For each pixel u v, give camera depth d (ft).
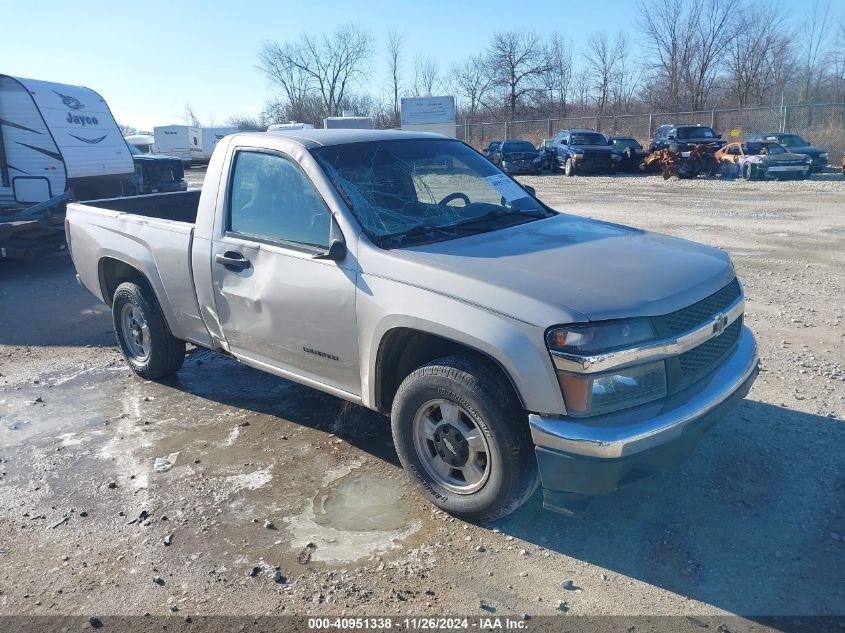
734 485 12.57
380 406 12.67
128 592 10.39
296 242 13.38
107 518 12.31
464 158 15.72
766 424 14.82
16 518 12.42
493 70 178.81
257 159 14.34
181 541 11.57
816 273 28.99
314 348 13.25
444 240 12.81
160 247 16.35
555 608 9.77
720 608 9.66
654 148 90.79
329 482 13.29
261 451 14.61
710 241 37.22
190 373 19.36
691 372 11.00
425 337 11.98
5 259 37.63
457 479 11.90
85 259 19.19
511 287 10.58
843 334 20.61
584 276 10.99
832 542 10.91
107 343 22.52
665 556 10.77
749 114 106.32
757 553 10.73
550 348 10.01
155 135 140.46
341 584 10.39
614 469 9.93
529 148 99.30
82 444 15.20
